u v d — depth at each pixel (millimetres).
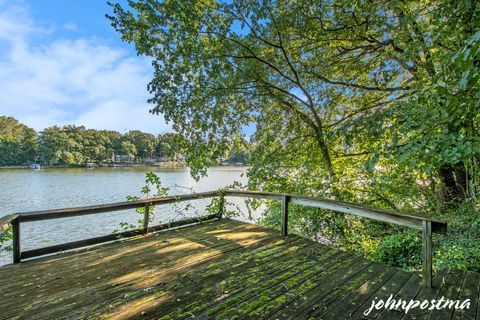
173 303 1907
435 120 2621
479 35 1656
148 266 2611
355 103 5738
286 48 4836
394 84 5383
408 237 4188
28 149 64562
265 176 5270
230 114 5027
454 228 3906
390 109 3244
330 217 4719
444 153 2496
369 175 4652
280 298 1969
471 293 2031
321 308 1834
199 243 3340
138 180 36656
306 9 4281
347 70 5219
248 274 2400
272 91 5062
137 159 76562
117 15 3846
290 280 2271
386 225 5184
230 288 2133
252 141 5512
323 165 5484
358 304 1889
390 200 5066
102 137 73438
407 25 3660
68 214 3047
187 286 2174
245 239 3500
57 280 2305
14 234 2713
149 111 4180
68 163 64750
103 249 3137
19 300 1956
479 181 3408
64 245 3051
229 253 2969
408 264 3945
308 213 4742
